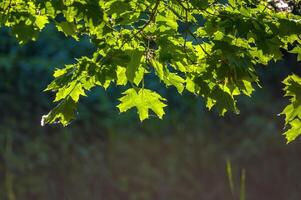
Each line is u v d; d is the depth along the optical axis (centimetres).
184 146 1219
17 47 1295
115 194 1151
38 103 1243
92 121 1227
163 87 1304
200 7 365
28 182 1104
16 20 367
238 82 372
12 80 1252
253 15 373
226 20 364
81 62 373
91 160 1154
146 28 371
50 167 1125
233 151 1227
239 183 1183
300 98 402
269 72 1420
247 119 1279
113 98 1284
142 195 1158
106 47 371
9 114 1208
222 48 359
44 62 1282
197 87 388
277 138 1231
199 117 1276
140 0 365
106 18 361
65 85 377
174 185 1176
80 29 379
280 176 1202
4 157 1112
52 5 356
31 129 1192
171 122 1259
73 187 1121
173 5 378
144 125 1245
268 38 361
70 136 1171
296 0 380
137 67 358
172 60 361
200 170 1198
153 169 1185
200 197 1175
